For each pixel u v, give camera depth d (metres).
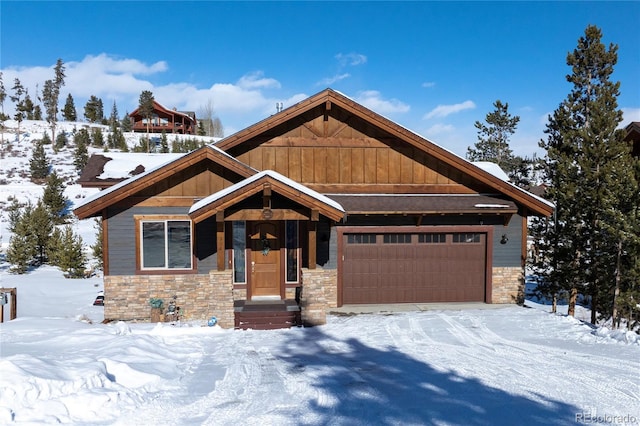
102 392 6.05
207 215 10.84
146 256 12.44
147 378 7.04
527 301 21.81
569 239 16.45
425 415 6.07
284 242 12.86
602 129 16.20
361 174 13.97
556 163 17.92
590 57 18.70
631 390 6.92
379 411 6.20
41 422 5.17
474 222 13.87
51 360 6.80
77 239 34.59
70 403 5.65
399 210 12.74
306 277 11.37
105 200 11.83
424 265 13.88
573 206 15.93
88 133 64.94
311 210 11.17
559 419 5.93
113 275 12.30
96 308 17.30
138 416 5.82
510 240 13.96
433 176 14.18
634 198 13.33
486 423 5.82
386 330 10.88
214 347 9.52
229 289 11.19
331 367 8.18
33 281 23.42
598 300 15.64
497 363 8.35
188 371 7.89
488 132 35.03
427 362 8.45
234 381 7.39
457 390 6.98
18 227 29.08
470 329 10.93
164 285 12.43
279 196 12.30
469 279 14.01
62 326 10.25
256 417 5.95
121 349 8.22
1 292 11.71
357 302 13.67
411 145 14.06
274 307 11.77
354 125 13.95
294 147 13.77
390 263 13.76
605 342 9.75
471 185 14.23
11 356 6.71
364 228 13.46
